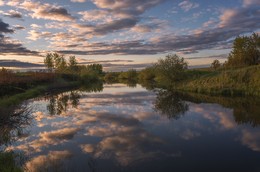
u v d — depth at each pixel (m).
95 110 26.41
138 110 25.94
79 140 15.20
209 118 20.83
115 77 133.38
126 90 50.81
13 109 22.14
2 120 19.11
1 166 10.32
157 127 18.25
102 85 70.19
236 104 26.81
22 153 12.83
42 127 18.69
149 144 14.27
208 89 37.25
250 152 12.68
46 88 47.59
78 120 21.22
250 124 18.30
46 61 84.56
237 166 11.02
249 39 48.47
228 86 36.00
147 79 91.12
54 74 61.91
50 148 13.67
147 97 36.91
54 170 10.56
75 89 55.69
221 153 12.62
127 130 17.53
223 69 49.50
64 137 15.91
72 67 96.88
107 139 15.34
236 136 15.48
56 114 24.22
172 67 52.81
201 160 11.77
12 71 42.72
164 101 31.94
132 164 11.34
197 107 26.41
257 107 24.58
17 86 38.12
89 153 12.80
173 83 51.84
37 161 11.65
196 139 15.09
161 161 11.68
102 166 11.08
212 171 10.57
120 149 13.45
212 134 16.05
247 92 32.38
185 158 12.04
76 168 10.81
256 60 47.28
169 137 15.63
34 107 28.02
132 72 120.00
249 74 36.31
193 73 55.47
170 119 20.98
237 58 49.34
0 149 13.49
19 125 19.28
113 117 22.36
